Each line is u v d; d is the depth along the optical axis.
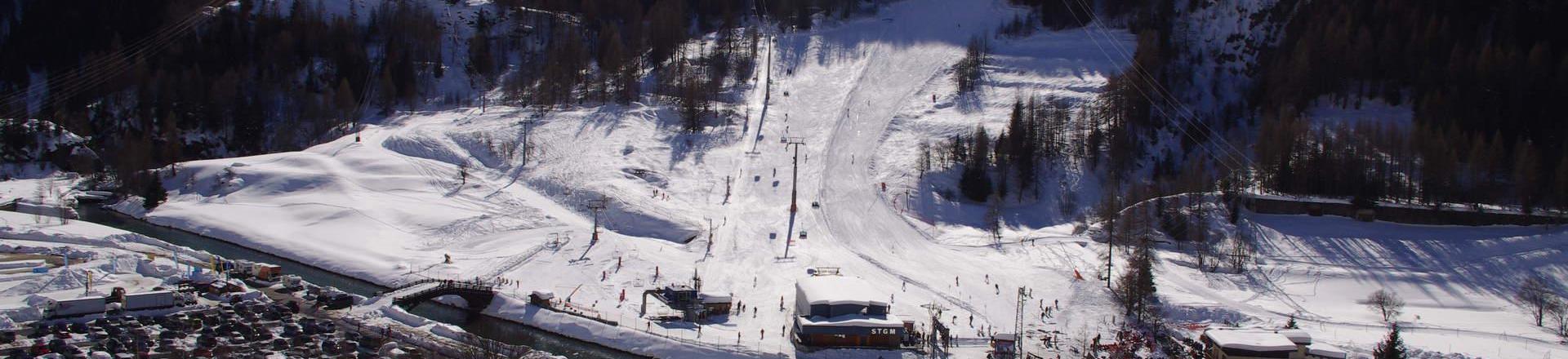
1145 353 121.00
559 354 118.38
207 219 172.38
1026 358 119.19
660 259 154.75
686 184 197.88
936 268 159.50
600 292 138.25
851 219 183.75
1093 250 167.50
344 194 180.62
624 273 146.38
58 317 116.50
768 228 175.38
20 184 199.38
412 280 142.88
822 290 129.38
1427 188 182.62
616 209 178.62
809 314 123.94
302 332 115.75
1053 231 184.38
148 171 195.12
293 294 134.38
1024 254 167.50
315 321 120.44
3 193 190.38
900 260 163.12
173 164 198.12
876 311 126.12
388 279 144.50
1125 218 172.25
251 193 184.50
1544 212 174.25
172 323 116.69
